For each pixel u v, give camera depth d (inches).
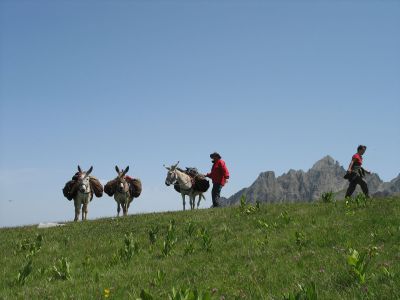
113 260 467.2
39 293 360.2
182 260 442.3
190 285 327.3
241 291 295.0
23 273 404.2
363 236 438.9
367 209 607.5
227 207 882.8
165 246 485.1
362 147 848.9
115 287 348.5
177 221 741.9
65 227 848.3
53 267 445.4
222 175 1027.9
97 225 820.0
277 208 747.4
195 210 894.4
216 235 581.3
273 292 284.0
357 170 842.2
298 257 387.9
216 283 328.2
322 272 316.5
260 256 417.7
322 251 396.5
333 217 585.0
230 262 406.0
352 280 285.7
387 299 237.3
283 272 339.3
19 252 620.1
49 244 650.2
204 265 407.8
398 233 423.2
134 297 307.4
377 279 278.5
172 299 213.0
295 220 598.2
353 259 281.6
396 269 294.4
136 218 847.1
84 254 555.8
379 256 345.1
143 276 383.2
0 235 826.8
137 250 499.8
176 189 1200.8
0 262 550.0
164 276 360.8
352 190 850.8
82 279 397.1
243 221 660.7
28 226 1008.9
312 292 215.0
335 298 253.8
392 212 547.2
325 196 797.9
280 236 505.0
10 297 352.5
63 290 359.6
